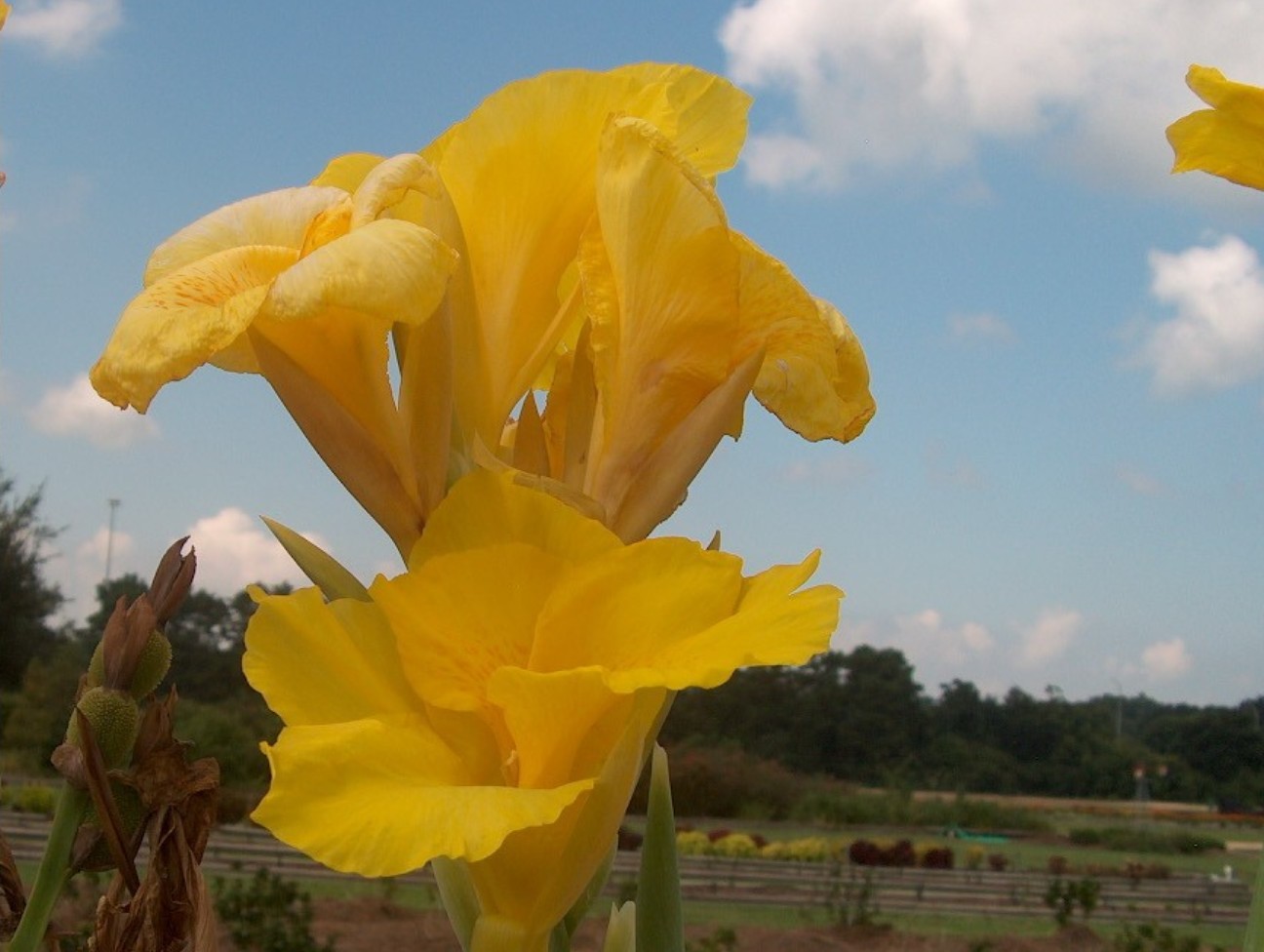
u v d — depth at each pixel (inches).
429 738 12.6
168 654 13.5
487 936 13.2
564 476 16.0
